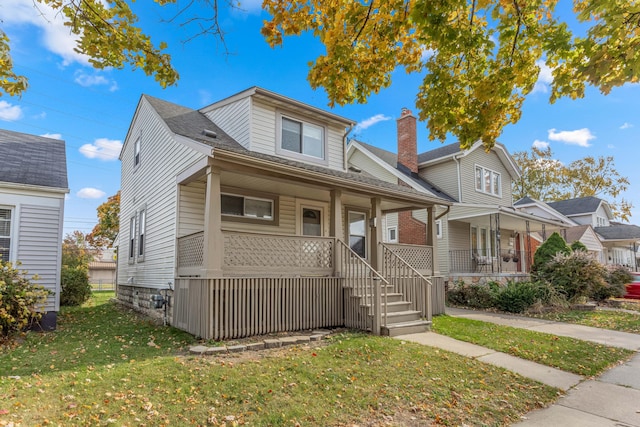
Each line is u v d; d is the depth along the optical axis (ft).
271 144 35.06
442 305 38.06
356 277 29.58
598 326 32.94
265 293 25.34
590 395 16.25
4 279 24.44
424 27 13.01
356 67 15.74
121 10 14.07
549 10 14.65
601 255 87.56
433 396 14.93
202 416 12.37
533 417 13.89
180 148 29.86
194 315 24.47
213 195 23.72
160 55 15.24
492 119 16.20
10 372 16.38
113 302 48.21
